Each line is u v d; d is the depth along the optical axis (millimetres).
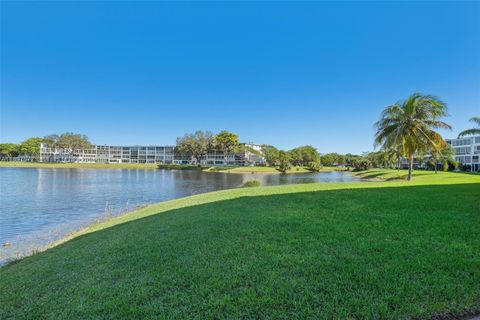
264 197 10422
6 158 115500
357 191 11070
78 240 7898
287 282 3303
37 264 5625
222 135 97812
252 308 2871
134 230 7031
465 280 3229
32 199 21922
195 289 3318
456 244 4348
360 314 2691
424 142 22578
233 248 4555
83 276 4180
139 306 3068
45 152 112812
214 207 9039
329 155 124562
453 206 7324
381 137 23875
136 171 79062
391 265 3621
